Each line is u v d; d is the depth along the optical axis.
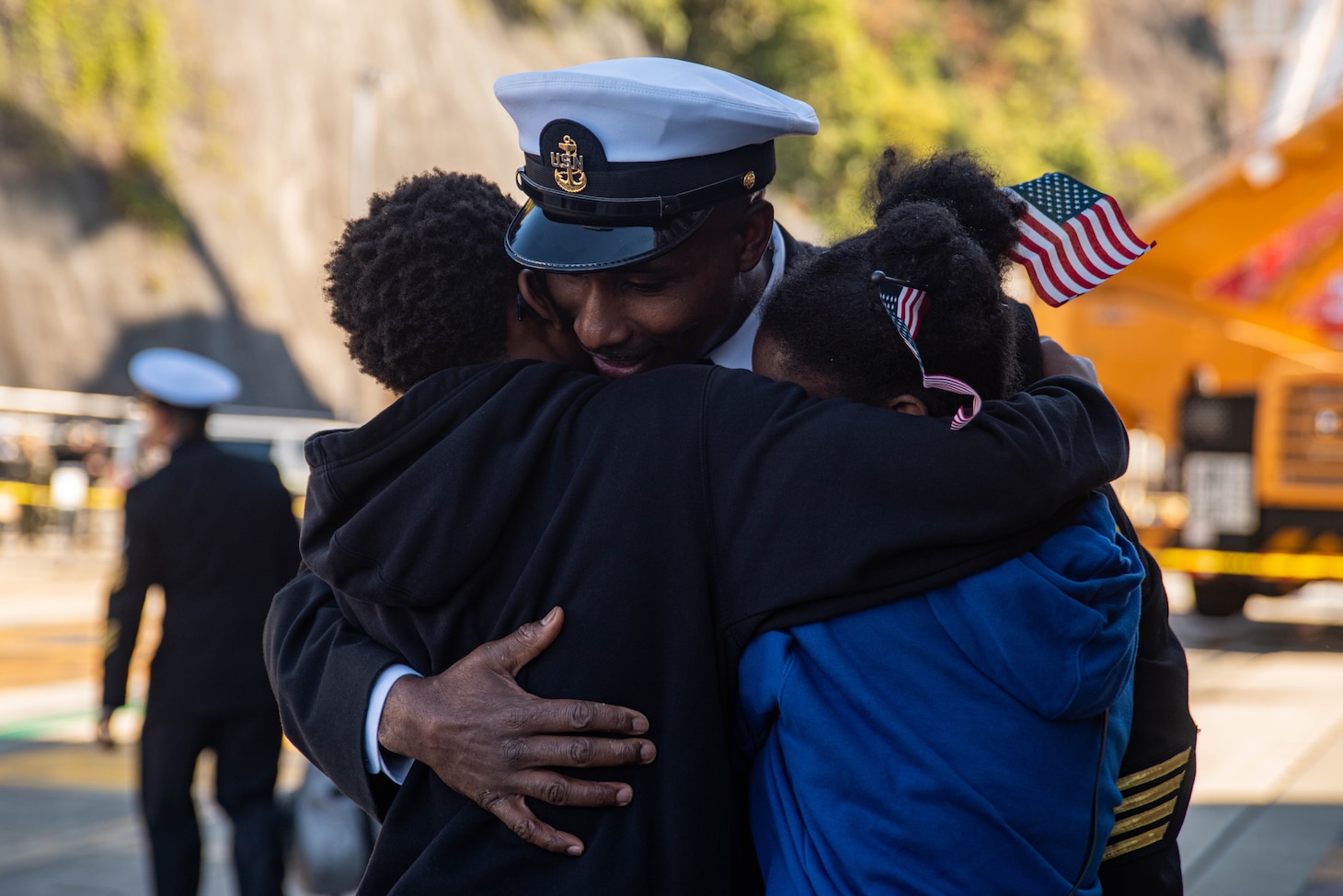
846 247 2.03
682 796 1.84
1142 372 15.12
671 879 1.83
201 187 37.97
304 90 42.62
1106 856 2.03
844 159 55.12
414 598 1.93
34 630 13.92
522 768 1.84
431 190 2.14
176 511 5.36
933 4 79.75
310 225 41.53
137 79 36.78
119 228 35.50
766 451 1.88
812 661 1.87
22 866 6.27
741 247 2.22
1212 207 15.17
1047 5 81.88
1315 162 14.81
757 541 1.87
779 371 2.02
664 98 2.04
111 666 5.50
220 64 39.78
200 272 36.66
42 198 34.22
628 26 56.62
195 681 5.32
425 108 46.47
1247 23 96.50
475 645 1.95
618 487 1.90
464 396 1.98
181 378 5.67
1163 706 2.08
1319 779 7.95
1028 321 2.19
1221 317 15.34
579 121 2.07
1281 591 15.26
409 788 1.96
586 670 1.87
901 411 1.93
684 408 1.94
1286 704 10.42
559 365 2.04
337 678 2.02
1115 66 97.75
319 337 40.16
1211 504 14.86
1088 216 2.06
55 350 32.94
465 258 2.10
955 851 1.76
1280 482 14.49
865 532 1.83
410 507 1.92
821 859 1.82
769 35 57.22
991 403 1.89
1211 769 8.18
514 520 1.94
